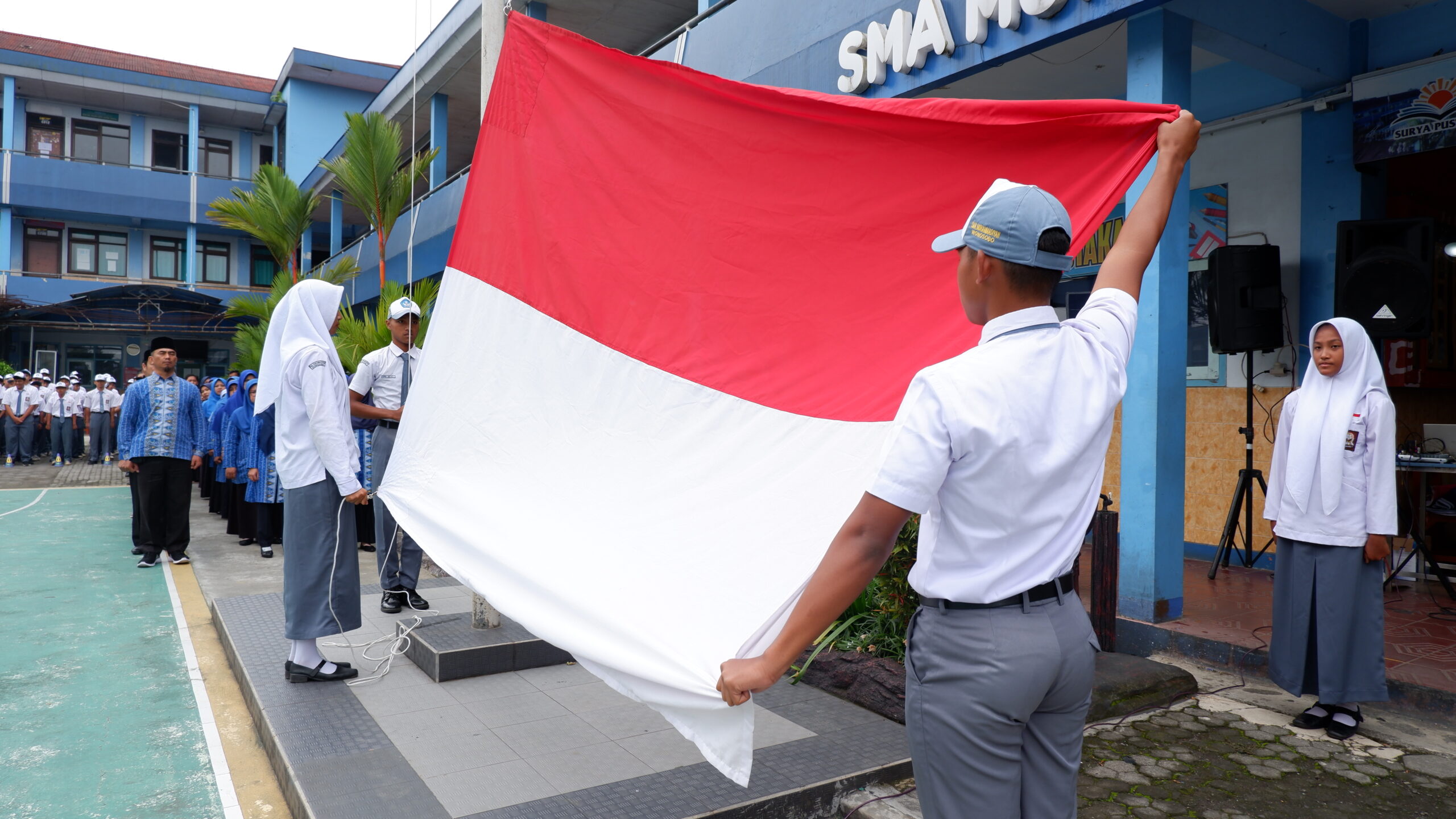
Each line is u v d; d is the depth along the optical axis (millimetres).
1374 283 5754
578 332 3215
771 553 2445
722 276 2961
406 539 5508
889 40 6293
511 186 3432
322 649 4801
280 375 4242
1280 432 4270
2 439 19719
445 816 2881
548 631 2627
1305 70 6074
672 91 3117
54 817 3232
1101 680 4270
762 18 7688
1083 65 6746
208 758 3760
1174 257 5215
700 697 2219
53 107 28000
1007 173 2523
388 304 10297
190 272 28688
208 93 28359
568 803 2986
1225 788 3391
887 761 3375
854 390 2625
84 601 6586
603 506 2893
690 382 2947
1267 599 5789
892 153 2686
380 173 10727
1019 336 1688
